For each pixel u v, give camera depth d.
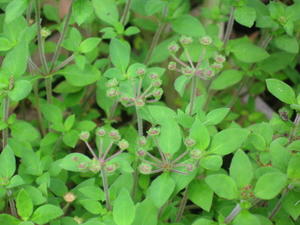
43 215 0.39
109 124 0.54
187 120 0.41
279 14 0.50
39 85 0.60
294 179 0.37
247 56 0.53
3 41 0.47
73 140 0.49
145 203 0.37
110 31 0.51
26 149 0.44
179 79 0.41
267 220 0.38
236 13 0.48
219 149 0.37
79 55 0.48
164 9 0.54
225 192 0.36
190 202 0.53
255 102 0.65
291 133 0.42
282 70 0.63
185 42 0.41
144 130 0.58
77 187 0.44
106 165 0.37
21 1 0.43
